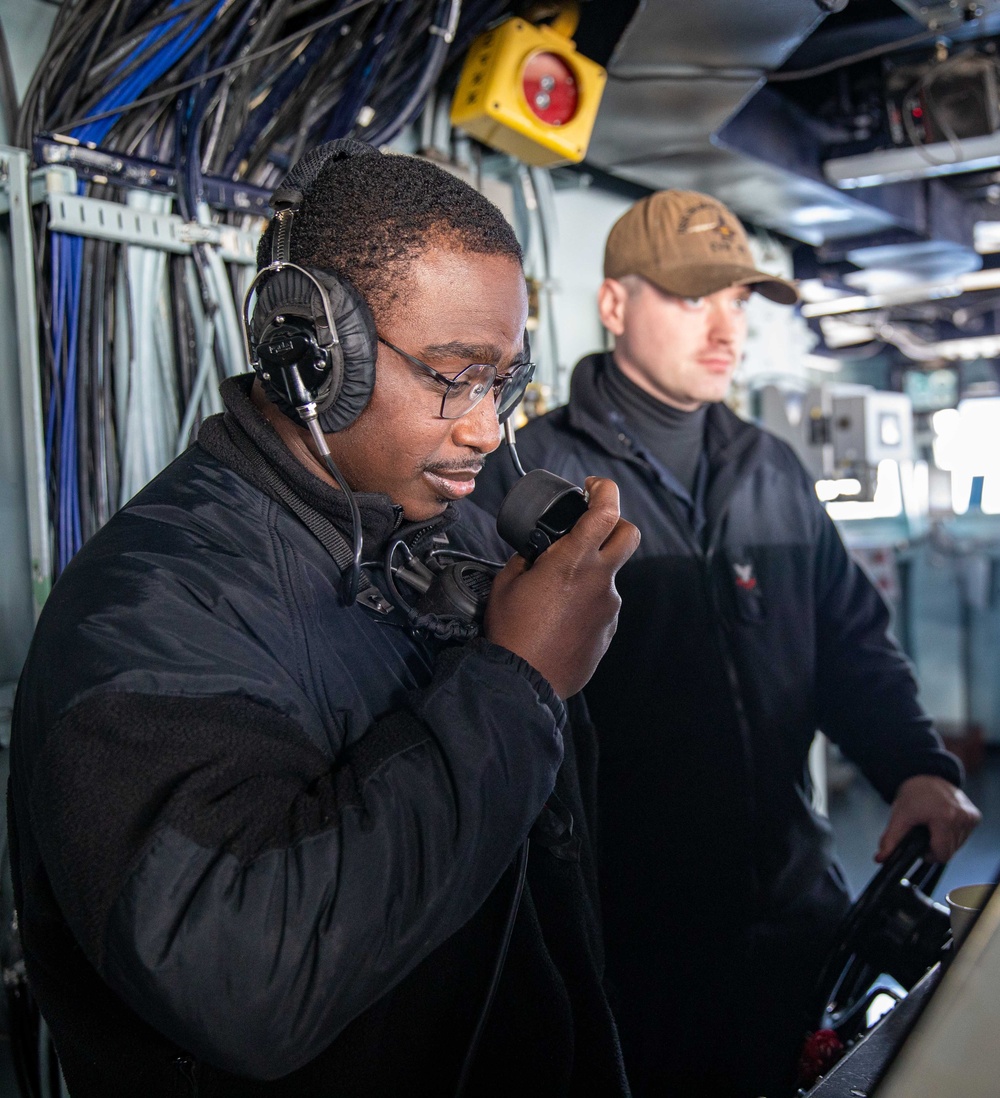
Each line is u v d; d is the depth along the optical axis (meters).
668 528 1.50
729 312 1.53
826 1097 0.63
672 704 1.45
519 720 0.67
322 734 0.73
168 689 0.62
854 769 4.41
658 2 1.62
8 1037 1.42
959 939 0.74
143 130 1.48
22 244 1.37
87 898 0.57
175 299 1.53
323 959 0.58
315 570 0.76
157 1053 0.70
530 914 0.78
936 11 1.92
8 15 1.47
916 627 4.79
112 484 1.48
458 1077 0.72
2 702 1.44
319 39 1.60
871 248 3.18
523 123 1.82
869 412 3.07
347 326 0.67
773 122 2.42
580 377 1.62
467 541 0.97
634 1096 1.41
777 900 1.46
